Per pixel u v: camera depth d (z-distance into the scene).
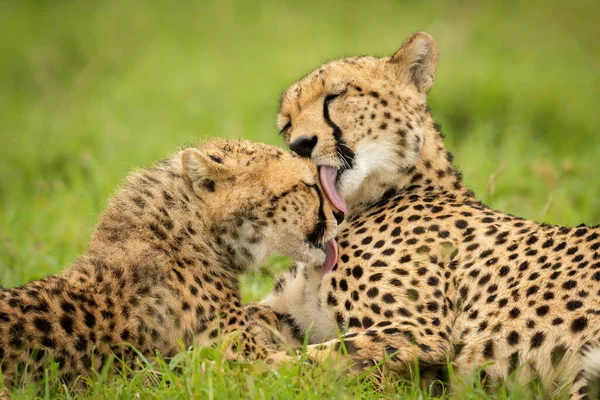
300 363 7.86
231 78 24.61
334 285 9.30
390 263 9.06
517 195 14.30
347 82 10.12
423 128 10.27
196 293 8.64
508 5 29.72
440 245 9.05
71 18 33.09
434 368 8.37
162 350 8.34
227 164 9.20
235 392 7.37
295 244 9.38
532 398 7.81
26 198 16.61
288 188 9.27
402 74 10.41
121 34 30.62
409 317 8.72
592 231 8.45
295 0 32.06
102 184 14.98
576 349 7.77
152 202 8.97
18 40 31.08
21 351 7.72
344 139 10.01
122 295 8.23
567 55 26.27
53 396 7.68
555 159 16.94
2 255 12.23
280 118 10.64
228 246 9.24
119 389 7.56
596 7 29.03
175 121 21.14
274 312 9.74
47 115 23.88
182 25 31.03
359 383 7.79
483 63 24.08
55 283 8.12
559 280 8.20
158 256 8.59
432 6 30.67
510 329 8.20
